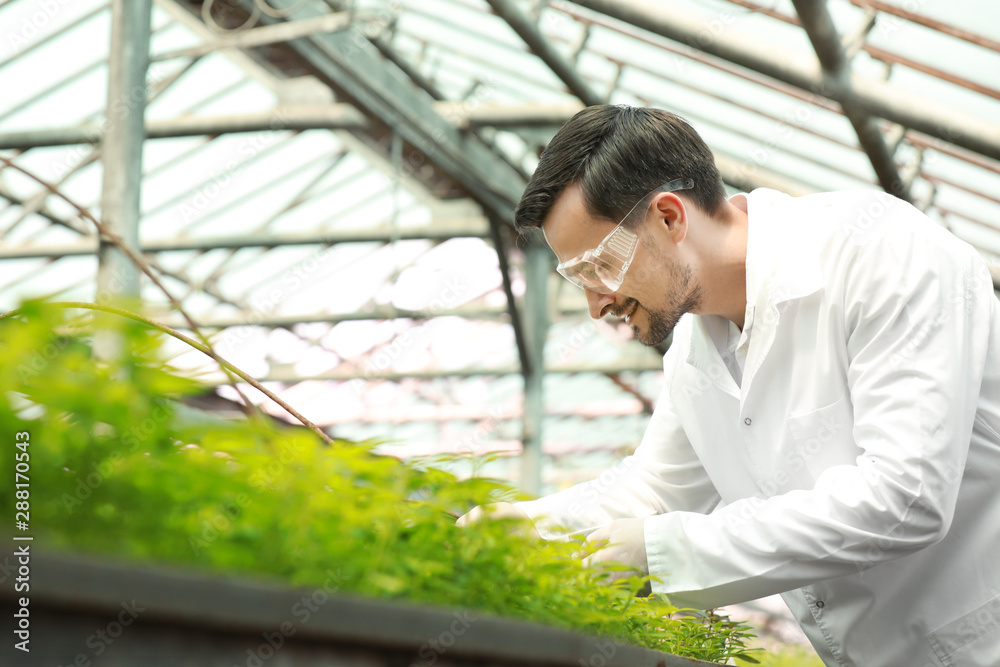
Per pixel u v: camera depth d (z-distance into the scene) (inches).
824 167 271.3
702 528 59.1
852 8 207.2
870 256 63.4
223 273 425.4
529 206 65.6
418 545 36.2
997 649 63.0
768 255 67.0
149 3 206.8
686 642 59.2
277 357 478.3
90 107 325.1
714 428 73.4
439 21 293.9
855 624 68.6
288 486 30.3
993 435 63.2
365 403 497.0
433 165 344.5
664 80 263.6
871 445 59.2
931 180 262.4
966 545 64.1
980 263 64.2
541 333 412.5
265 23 281.9
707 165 67.9
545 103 319.0
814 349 66.6
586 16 247.9
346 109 325.1
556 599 40.7
